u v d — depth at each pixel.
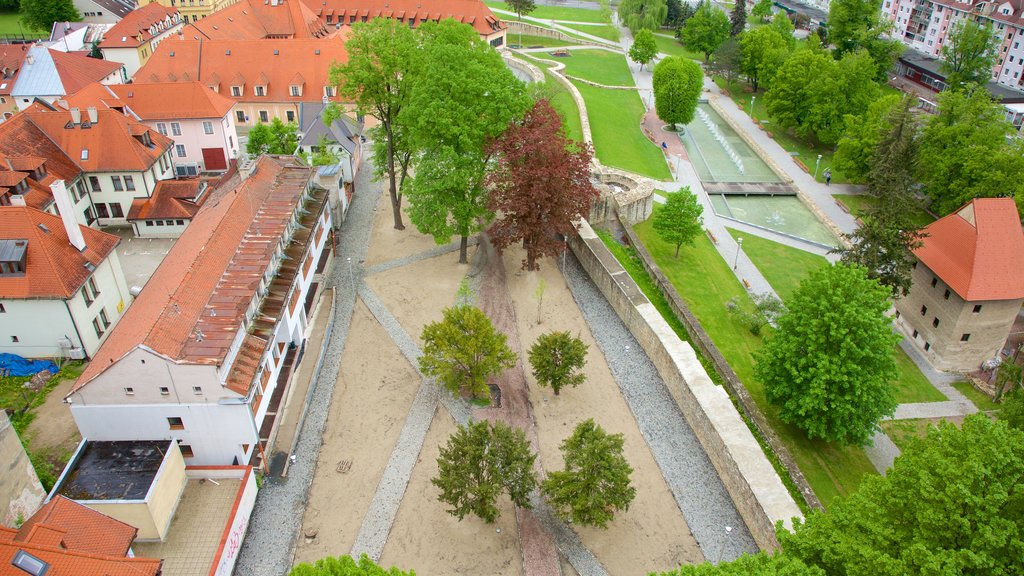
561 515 42.09
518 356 56.62
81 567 29.59
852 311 47.47
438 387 53.28
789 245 84.69
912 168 82.00
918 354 65.69
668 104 116.81
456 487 40.19
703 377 51.31
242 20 122.25
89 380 40.78
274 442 47.47
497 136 63.06
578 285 66.94
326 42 101.19
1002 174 81.00
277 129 87.31
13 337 52.78
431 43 66.88
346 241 71.88
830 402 48.84
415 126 62.09
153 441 42.78
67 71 97.25
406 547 41.16
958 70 133.12
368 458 46.94
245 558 39.94
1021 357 63.28
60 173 67.81
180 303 44.56
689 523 43.50
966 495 27.98
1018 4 138.75
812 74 112.19
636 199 82.00
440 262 68.81
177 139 87.12
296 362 54.03
